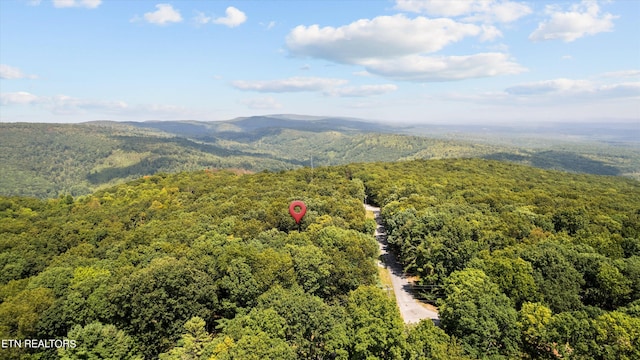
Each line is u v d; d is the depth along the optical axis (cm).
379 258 10300
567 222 9619
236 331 5141
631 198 13462
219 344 4762
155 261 6731
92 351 5134
